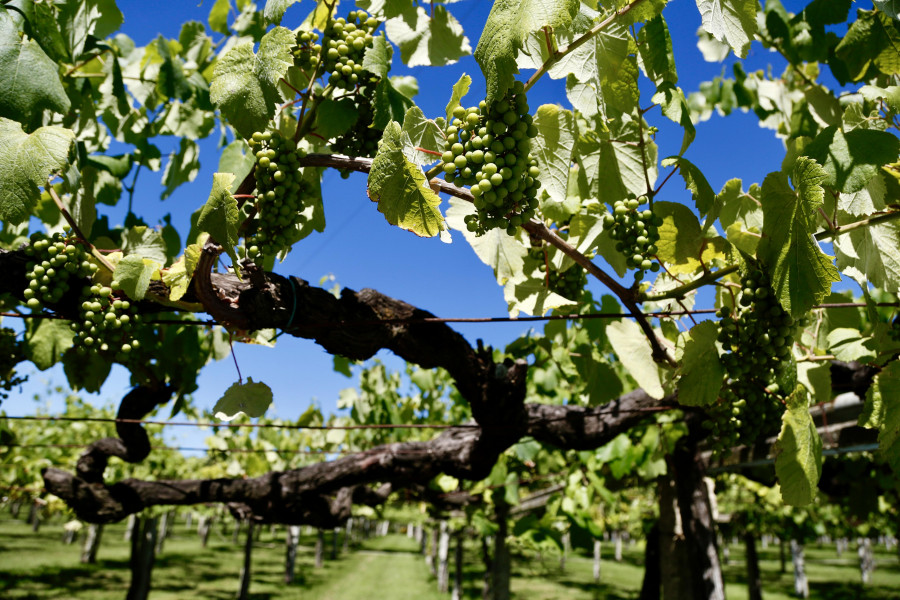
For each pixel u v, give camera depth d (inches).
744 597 681.0
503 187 46.6
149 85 107.3
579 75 53.8
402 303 77.9
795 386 62.0
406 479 108.4
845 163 53.8
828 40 87.7
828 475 182.2
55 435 480.7
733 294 63.2
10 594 486.6
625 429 105.7
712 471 172.4
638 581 792.3
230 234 50.5
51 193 58.2
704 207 60.4
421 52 79.0
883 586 765.9
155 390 101.9
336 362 137.3
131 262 58.4
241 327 66.1
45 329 93.5
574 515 178.5
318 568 832.3
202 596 553.0
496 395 86.1
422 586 692.1
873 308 64.9
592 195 71.3
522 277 81.5
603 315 68.2
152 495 108.0
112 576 626.2
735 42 54.5
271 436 333.1
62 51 68.2
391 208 48.9
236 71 56.1
